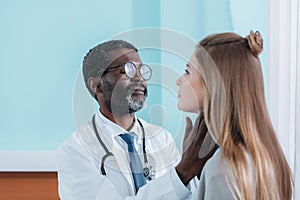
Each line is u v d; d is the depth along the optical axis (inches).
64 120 65.9
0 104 66.0
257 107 33.4
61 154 33.2
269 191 32.0
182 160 31.1
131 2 65.6
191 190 32.7
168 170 30.9
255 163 31.6
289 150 51.9
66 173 32.5
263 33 61.7
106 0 65.9
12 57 66.0
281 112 53.5
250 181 30.7
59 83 66.0
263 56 60.4
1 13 65.9
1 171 63.8
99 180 30.6
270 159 32.8
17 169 63.7
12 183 63.5
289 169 34.5
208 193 30.5
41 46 66.0
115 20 65.8
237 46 34.6
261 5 61.9
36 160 63.6
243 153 31.2
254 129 32.5
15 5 65.9
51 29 66.0
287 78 53.6
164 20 63.5
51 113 66.0
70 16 66.0
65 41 66.0
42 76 66.0
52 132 65.9
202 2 62.9
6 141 65.9
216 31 62.7
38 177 63.4
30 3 65.9
